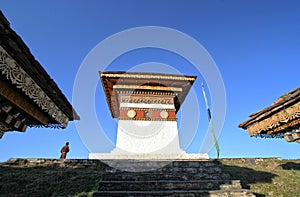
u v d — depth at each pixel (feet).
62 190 22.80
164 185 22.90
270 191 25.27
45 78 12.92
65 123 16.88
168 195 20.68
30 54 11.02
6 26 9.20
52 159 34.37
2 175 26.66
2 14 8.82
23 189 23.06
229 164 37.88
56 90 14.34
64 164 33.96
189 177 26.17
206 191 21.50
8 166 31.22
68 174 28.43
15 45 10.04
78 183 24.81
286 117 15.43
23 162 33.35
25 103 12.78
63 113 16.61
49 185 24.09
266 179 29.32
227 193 21.42
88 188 23.21
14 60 10.61
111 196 20.17
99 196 20.06
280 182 28.17
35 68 11.87
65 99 15.66
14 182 24.59
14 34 9.65
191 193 21.09
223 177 26.86
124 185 22.45
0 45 9.72
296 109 14.56
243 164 39.32
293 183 28.07
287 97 14.47
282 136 18.44
